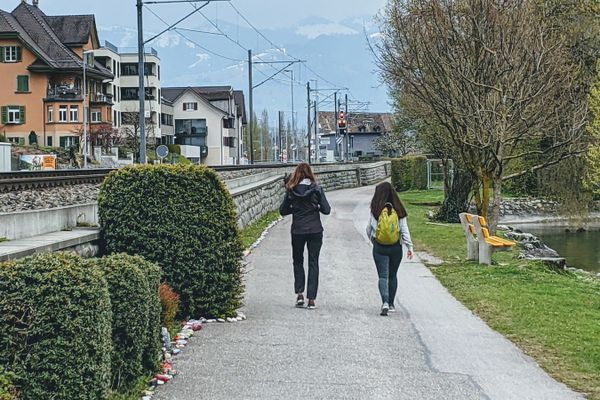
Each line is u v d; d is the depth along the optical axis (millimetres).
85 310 5094
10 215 8211
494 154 18078
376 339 8758
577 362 7820
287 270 13945
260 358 7828
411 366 7598
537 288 12391
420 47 18922
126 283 6211
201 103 105938
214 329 9156
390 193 10523
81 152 59281
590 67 26250
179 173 9477
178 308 9375
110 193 9391
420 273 14133
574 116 18609
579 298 11578
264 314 10117
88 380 5102
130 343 6273
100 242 9328
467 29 17875
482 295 11656
